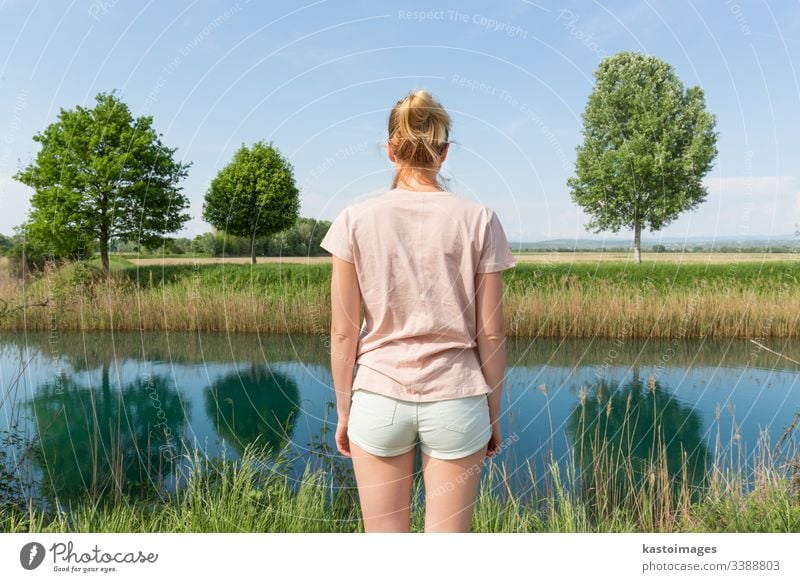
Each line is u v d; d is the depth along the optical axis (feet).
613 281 33.35
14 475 10.68
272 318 30.81
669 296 29.60
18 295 25.38
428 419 4.38
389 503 4.57
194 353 26.73
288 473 11.02
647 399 19.03
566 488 10.74
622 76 60.18
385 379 4.43
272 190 35.32
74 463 12.34
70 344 28.12
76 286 33.58
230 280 34.17
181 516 8.96
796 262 32.53
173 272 38.55
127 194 46.26
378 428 4.44
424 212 4.37
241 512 8.75
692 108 59.62
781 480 9.07
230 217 35.81
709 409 17.57
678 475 11.85
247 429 15.52
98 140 45.70
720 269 34.68
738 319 28.66
